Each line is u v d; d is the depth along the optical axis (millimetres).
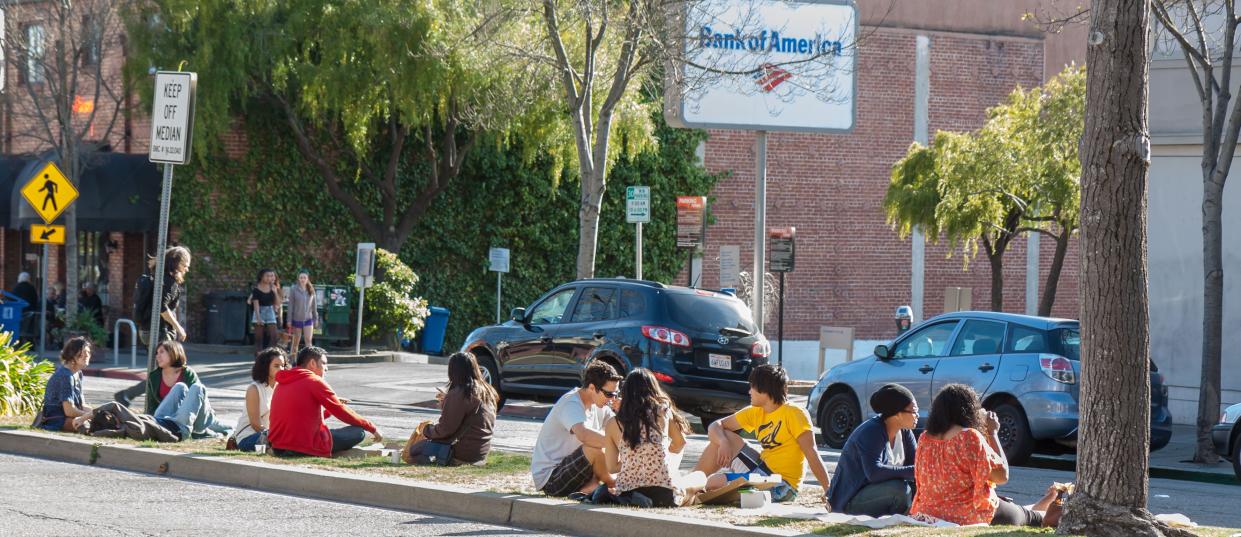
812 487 19188
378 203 59125
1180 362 34812
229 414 31000
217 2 50156
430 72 50812
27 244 64062
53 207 36750
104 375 41500
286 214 57531
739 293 54344
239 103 55344
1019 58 69562
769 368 17672
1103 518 13953
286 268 57594
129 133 57719
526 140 54969
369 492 18203
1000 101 69250
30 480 19141
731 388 30266
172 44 50906
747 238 65625
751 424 17812
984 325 26828
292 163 57469
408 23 50812
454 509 17281
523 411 34250
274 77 51594
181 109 23875
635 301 30469
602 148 38594
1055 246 70250
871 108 67188
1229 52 27438
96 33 50625
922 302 68500
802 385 43531
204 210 56062
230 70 50781
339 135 57469
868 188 67375
